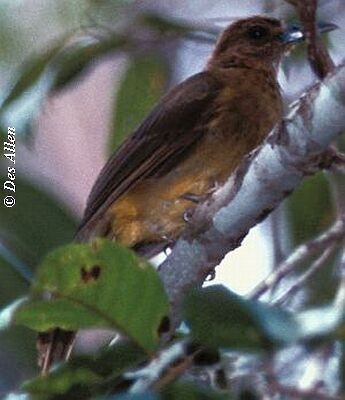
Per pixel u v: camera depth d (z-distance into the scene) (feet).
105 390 23.86
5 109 36.83
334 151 28.19
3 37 41.60
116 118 41.29
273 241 36.65
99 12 39.11
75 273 22.76
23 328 32.27
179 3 45.32
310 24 28.91
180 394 23.31
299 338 21.71
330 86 26.08
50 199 34.17
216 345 22.70
